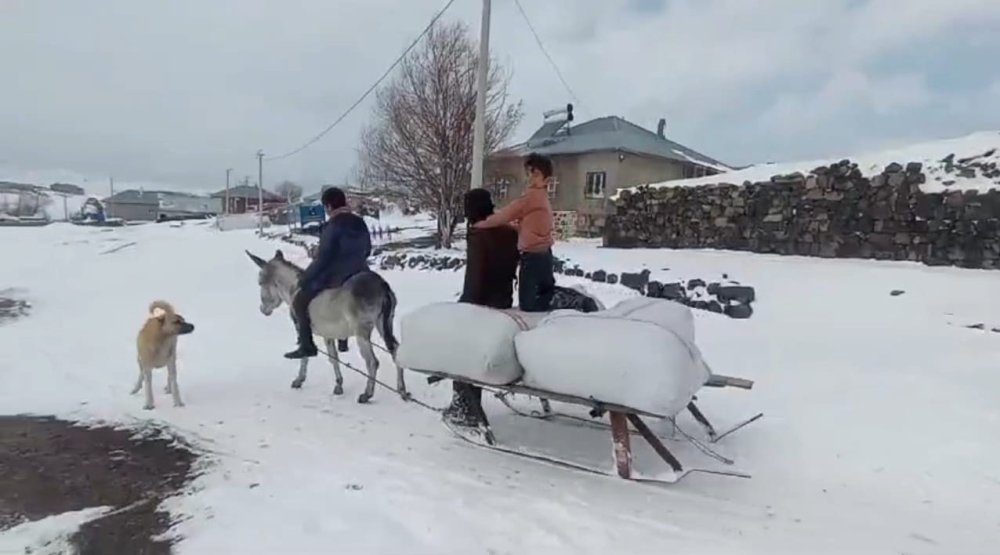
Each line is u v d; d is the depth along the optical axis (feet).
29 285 57.57
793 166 49.01
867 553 12.94
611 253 47.52
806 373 23.24
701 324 30.76
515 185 74.13
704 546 13.19
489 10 40.42
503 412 22.00
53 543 13.47
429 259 51.13
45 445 19.02
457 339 16.97
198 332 35.19
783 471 17.02
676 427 18.92
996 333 26.00
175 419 21.25
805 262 39.58
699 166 94.58
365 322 23.02
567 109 98.37
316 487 16.02
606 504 15.16
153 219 281.74
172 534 13.79
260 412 21.98
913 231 37.88
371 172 77.41
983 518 14.34
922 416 18.83
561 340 15.70
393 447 18.83
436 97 63.16
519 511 14.75
